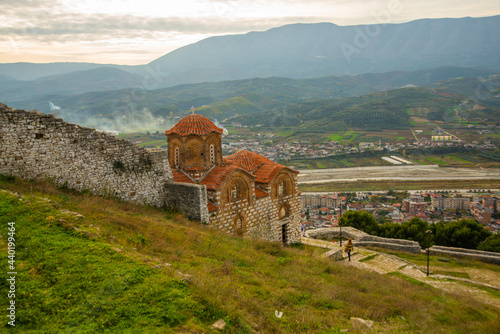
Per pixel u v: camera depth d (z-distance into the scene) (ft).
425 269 104.53
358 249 120.67
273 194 111.45
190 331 31.45
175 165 102.63
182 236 63.82
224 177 93.91
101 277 36.55
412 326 46.60
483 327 49.01
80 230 47.01
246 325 35.06
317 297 50.52
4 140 64.49
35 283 34.22
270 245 83.20
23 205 50.31
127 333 29.43
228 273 50.67
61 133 72.59
